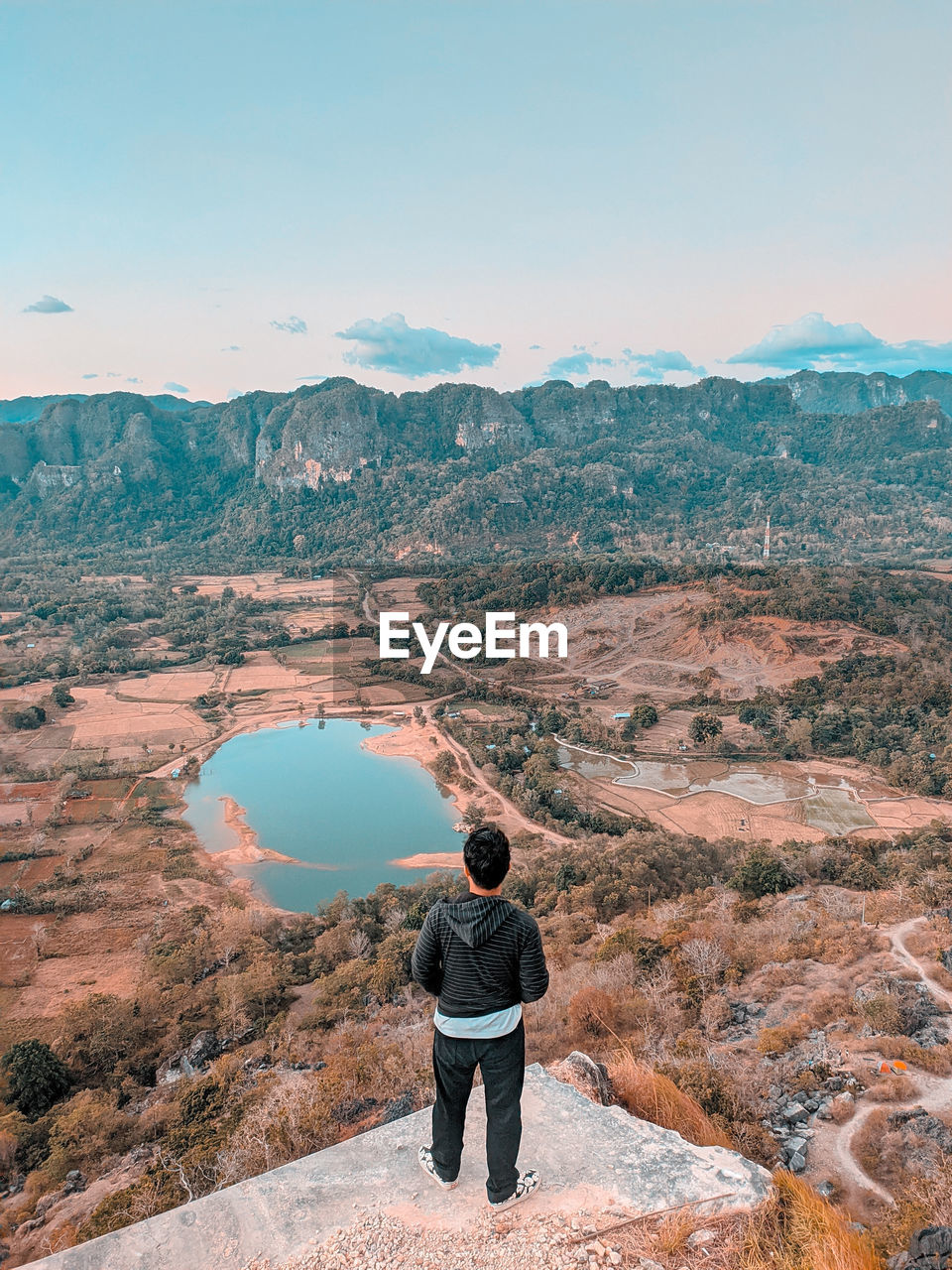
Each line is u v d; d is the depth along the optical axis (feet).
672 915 111.55
